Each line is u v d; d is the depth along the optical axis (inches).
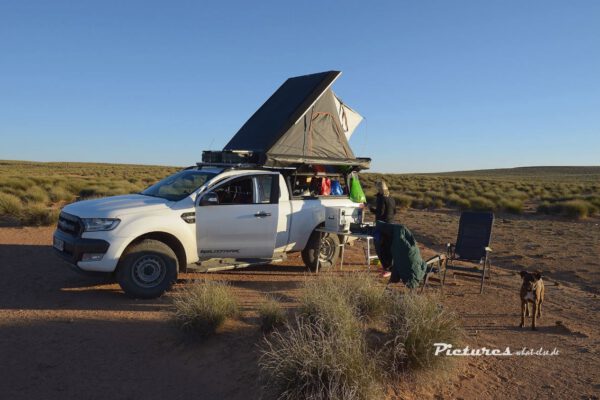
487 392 178.4
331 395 150.0
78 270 274.2
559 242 577.0
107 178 1665.8
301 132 384.2
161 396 173.9
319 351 164.2
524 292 250.2
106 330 225.8
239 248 319.9
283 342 178.2
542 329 251.0
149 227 281.4
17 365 191.0
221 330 218.5
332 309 199.6
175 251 300.2
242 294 288.7
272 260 332.5
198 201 304.0
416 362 181.5
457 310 277.7
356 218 368.2
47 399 170.1
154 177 1819.6
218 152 369.1
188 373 189.8
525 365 202.8
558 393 179.0
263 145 386.3
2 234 474.6
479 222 346.0
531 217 894.4
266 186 335.3
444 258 323.0
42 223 540.7
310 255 357.7
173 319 216.7
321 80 394.9
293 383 159.2
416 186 1776.6
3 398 168.9
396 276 275.4
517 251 513.7
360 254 451.8
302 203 349.4
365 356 171.2
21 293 281.9
